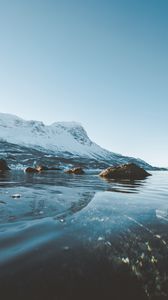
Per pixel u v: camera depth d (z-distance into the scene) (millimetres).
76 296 2129
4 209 4797
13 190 8102
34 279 2203
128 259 2750
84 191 8438
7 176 16891
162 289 2385
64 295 2107
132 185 11844
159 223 3990
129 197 7055
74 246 2895
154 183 13891
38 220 3977
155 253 2926
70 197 6762
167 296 2311
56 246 2852
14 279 2164
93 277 2381
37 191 8078
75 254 2703
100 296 2184
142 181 15617
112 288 2297
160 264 2723
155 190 9508
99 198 6676
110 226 3721
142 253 2900
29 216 4250
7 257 2504
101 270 2496
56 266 2430
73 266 2475
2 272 2234
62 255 2646
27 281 2166
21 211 4656
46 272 2318
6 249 2697
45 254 2629
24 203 5559
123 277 2455
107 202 5961
